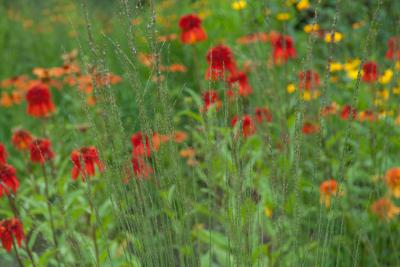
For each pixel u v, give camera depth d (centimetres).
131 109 439
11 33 792
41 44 765
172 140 205
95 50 203
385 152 337
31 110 421
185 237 219
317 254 221
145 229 207
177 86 487
